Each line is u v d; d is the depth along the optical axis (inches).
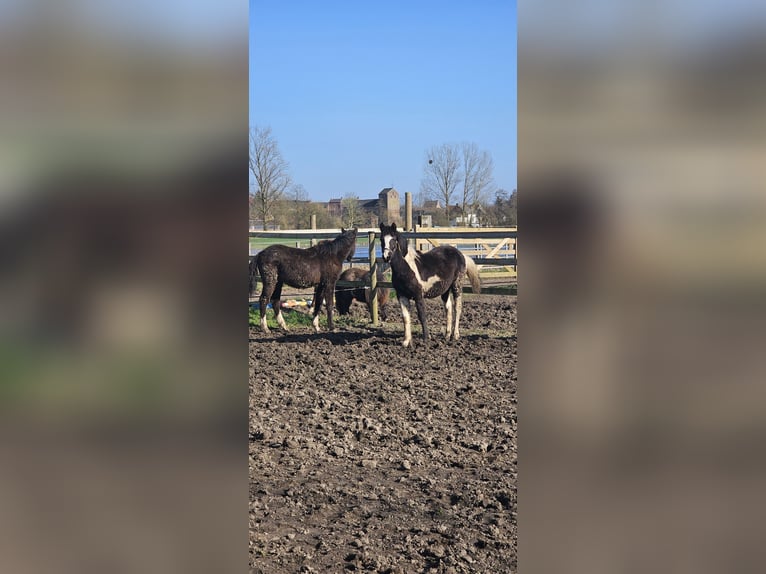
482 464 187.9
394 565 127.1
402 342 388.2
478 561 128.4
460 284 406.9
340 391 277.7
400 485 172.1
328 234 570.6
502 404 253.1
